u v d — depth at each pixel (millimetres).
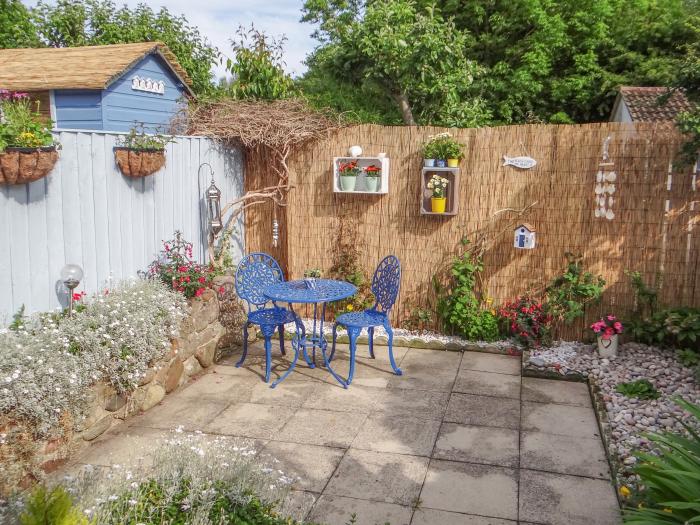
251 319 5234
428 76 9461
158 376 4633
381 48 9500
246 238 7164
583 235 5816
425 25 9195
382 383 5074
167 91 8867
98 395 3939
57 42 13984
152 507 2467
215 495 2643
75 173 4312
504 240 6066
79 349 3809
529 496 3301
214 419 4348
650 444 3740
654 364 5164
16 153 3504
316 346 5309
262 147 6910
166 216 5512
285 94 8039
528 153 5883
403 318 6516
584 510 3150
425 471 3584
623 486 3260
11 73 8023
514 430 4148
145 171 4891
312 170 6664
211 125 6500
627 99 10984
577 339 5922
